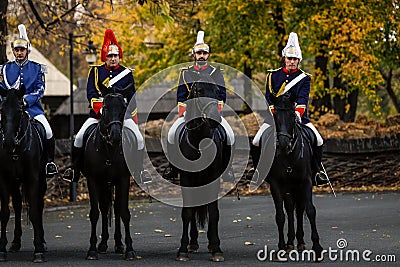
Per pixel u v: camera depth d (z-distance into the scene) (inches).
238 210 858.1
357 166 1158.3
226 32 1293.1
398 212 815.7
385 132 1175.6
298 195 539.8
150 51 1392.7
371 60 1218.6
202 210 523.5
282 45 1259.8
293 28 1264.8
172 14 909.8
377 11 1215.6
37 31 966.4
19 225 568.7
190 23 1321.4
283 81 548.1
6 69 561.6
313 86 1295.5
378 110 1300.4
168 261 505.7
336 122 1214.3
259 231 674.8
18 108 506.0
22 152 513.7
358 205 899.4
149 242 609.3
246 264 492.4
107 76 552.4
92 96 551.2
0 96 534.0
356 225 708.0
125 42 1330.0
